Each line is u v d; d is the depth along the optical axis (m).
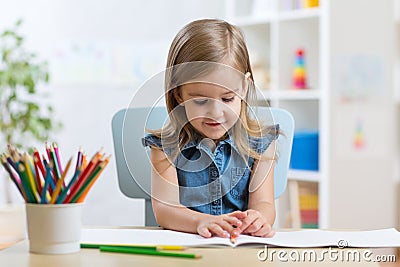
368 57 3.36
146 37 4.03
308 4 3.42
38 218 1.04
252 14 3.74
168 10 4.04
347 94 3.31
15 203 3.88
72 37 3.96
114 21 4.00
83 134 3.98
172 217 1.27
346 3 3.28
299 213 3.44
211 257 1.02
